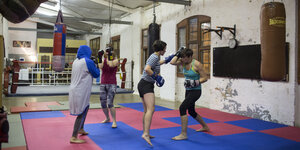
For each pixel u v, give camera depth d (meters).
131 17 11.43
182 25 7.83
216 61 6.25
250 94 5.34
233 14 5.79
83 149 3.01
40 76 15.42
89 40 18.44
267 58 3.34
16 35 15.88
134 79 10.95
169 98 8.31
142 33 10.59
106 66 4.19
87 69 3.19
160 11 9.09
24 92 9.23
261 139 3.62
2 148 2.92
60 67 4.48
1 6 2.58
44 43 16.50
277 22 3.29
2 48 4.00
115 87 4.29
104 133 3.81
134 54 11.05
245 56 5.38
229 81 5.88
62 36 4.48
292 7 4.54
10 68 8.73
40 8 13.23
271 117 4.89
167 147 3.16
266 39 3.34
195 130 4.09
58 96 8.79
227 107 5.93
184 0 7.35
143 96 3.23
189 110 3.82
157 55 3.22
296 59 4.54
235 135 3.82
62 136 3.58
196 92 3.53
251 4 5.32
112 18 13.33
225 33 6.01
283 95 4.69
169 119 4.99
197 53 7.21
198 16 7.10
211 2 6.55
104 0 10.40
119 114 5.48
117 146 3.17
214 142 3.41
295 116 4.52
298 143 3.43
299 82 4.47
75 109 3.16
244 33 5.48
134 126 4.31
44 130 3.90
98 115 5.28
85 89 3.19
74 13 13.20
